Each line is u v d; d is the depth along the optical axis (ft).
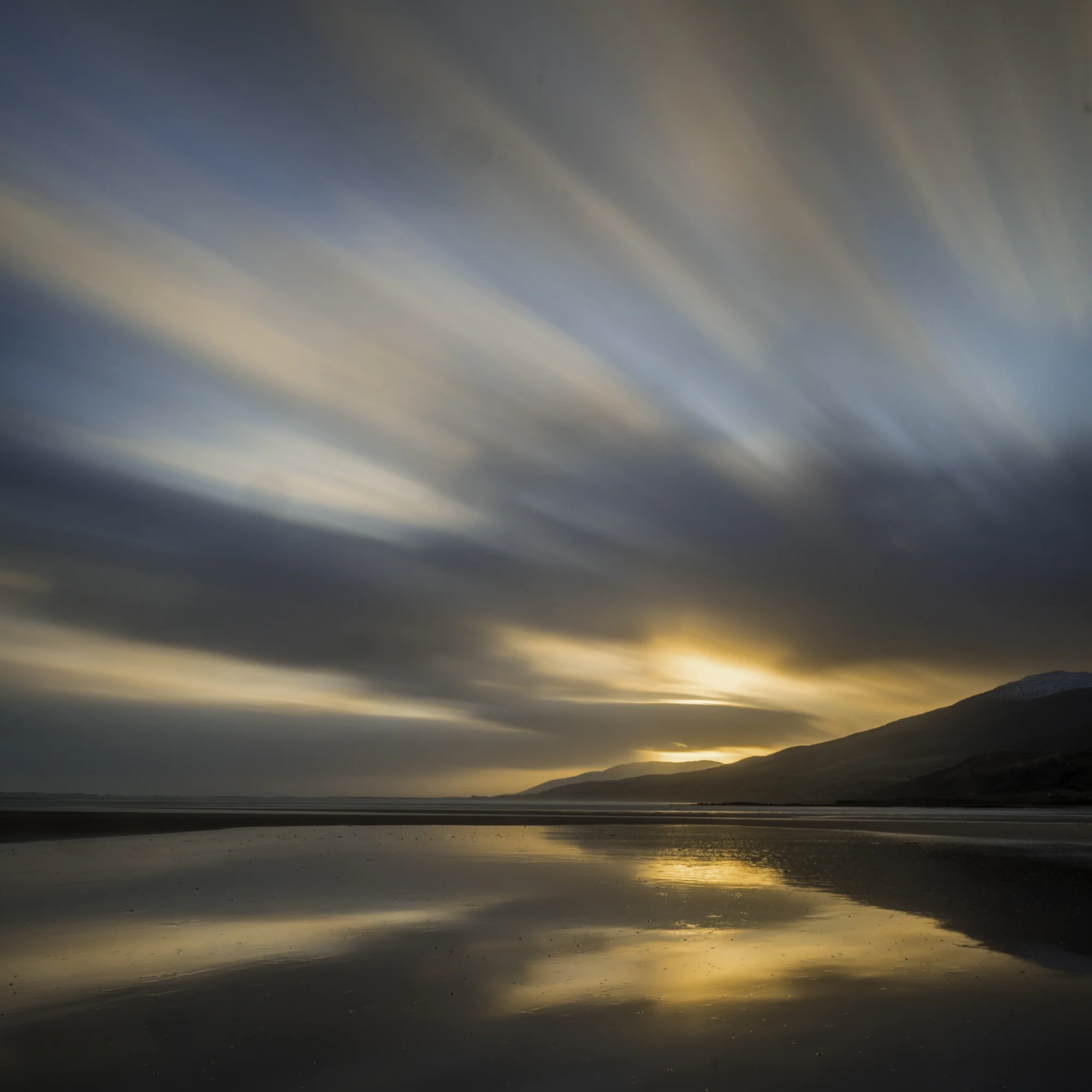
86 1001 44.24
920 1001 44.06
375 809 373.81
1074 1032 38.88
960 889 87.20
